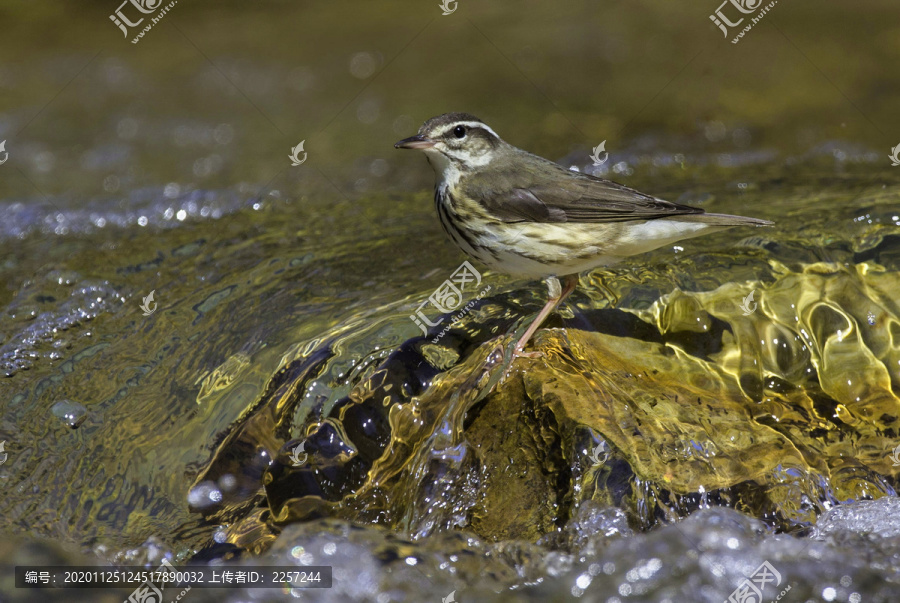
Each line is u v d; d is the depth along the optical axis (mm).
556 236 10695
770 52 26156
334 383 9781
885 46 25797
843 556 7578
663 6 30750
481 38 29594
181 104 26266
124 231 15703
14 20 32656
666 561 7527
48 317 12141
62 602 7473
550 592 7449
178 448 9695
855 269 10898
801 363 10109
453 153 11211
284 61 29219
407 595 7449
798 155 18938
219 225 15508
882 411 9609
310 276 12422
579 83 25391
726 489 8430
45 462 9562
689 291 10727
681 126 21750
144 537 8750
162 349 11055
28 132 24219
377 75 27469
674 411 9148
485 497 8703
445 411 9281
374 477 9172
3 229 16109
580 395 9016
